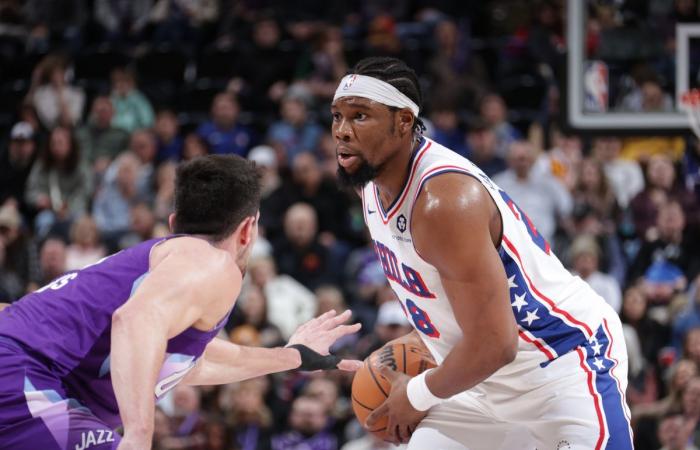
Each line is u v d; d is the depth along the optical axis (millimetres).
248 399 12023
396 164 5660
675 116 11406
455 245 5359
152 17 20547
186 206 5488
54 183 16328
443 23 18156
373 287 14188
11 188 16641
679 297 13211
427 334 6238
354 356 12781
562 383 6031
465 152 16516
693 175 14164
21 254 14445
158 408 11539
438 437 6547
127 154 15961
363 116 5586
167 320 4984
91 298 5258
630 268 14188
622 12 11484
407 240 5699
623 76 11492
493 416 6438
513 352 5500
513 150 14883
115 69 19062
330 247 15008
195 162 5566
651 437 11914
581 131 11492
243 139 17141
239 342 12750
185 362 5387
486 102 16766
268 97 18047
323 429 12094
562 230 14516
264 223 15547
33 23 20688
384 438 6480
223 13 20406
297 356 6473
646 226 14641
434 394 5824
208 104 18406
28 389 5098
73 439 5141
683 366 11797
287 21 20047
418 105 5699
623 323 13000
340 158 5688
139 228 14531
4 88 19016
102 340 5230
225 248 5488
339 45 18188
